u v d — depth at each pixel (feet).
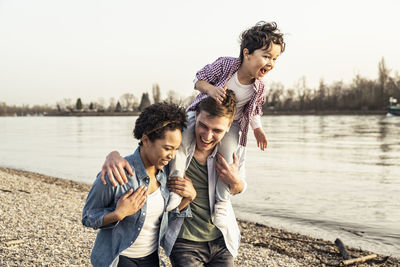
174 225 8.47
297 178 44.80
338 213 29.40
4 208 25.29
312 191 37.32
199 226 8.62
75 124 230.48
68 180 43.78
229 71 9.43
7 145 90.99
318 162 58.70
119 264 7.84
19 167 55.11
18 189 33.76
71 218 23.71
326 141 95.25
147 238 7.98
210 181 8.64
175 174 8.14
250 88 9.61
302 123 189.26
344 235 24.14
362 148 78.95
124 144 93.04
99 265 7.67
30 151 76.79
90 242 18.95
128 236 7.65
